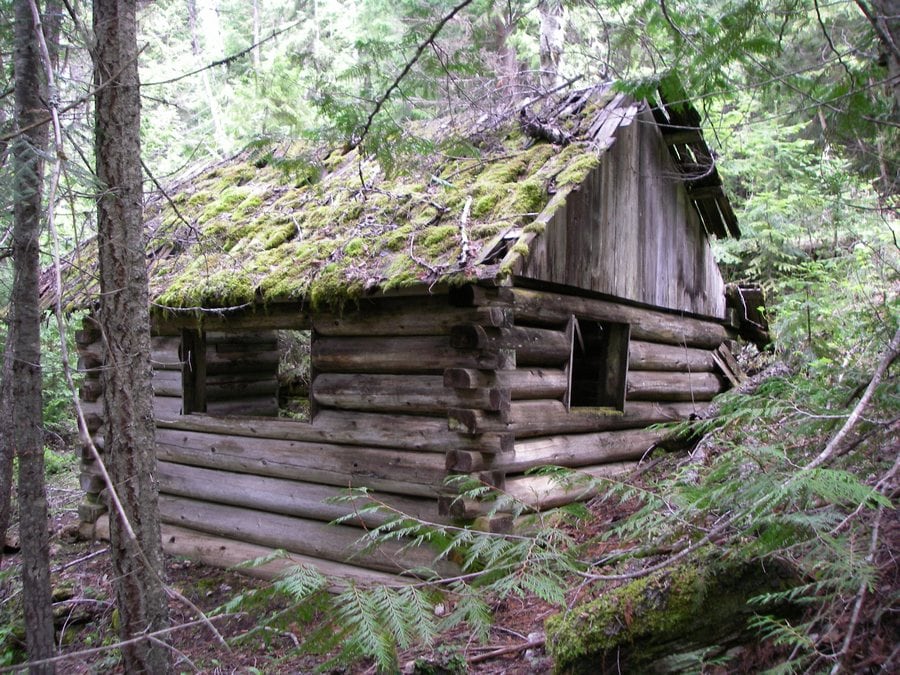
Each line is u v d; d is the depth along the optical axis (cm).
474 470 551
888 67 346
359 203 678
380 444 613
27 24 454
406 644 236
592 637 330
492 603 487
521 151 666
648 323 755
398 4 907
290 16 1808
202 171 940
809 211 902
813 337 725
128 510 432
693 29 377
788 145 960
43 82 466
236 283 638
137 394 441
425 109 580
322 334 652
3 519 596
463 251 534
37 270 488
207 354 794
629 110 688
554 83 884
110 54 435
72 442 1199
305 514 661
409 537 585
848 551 256
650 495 331
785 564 311
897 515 297
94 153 449
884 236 834
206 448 737
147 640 427
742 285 1073
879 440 334
